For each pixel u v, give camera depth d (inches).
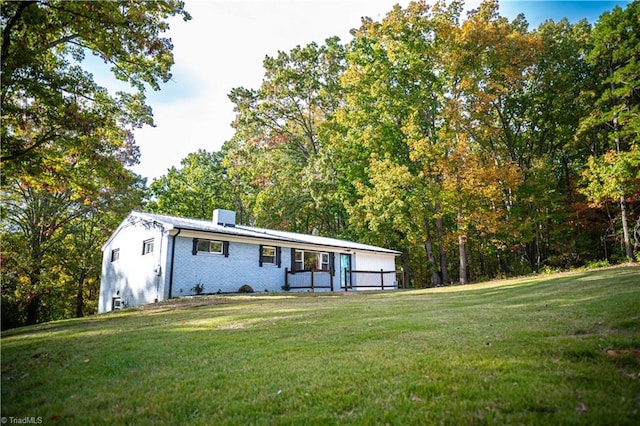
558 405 125.5
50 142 517.0
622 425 110.3
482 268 1438.2
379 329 287.9
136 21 454.3
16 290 910.4
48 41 469.7
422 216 948.0
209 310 491.2
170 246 681.0
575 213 1027.9
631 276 513.7
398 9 965.2
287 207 1366.9
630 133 821.9
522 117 1122.0
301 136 1454.2
